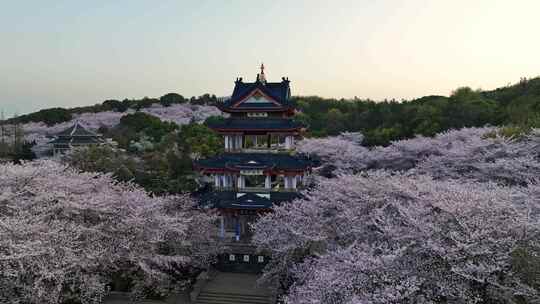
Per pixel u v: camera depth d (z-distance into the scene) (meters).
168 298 30.69
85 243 27.59
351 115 135.00
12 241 23.53
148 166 69.19
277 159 41.66
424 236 21.09
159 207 32.62
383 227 23.91
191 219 32.84
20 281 24.31
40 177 31.98
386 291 18.27
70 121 144.75
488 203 22.81
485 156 51.59
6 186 29.69
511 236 20.50
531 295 18.53
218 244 35.75
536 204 26.30
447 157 55.94
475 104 95.19
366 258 20.00
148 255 28.94
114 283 31.55
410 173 38.59
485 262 19.28
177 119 152.88
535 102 78.31
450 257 19.25
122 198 32.31
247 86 44.75
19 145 92.94
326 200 32.06
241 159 41.78
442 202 23.16
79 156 61.62
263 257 36.28
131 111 165.00
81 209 29.44
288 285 29.89
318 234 26.92
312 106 162.50
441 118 90.38
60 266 24.47
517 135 55.25
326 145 80.31
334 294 19.39
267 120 42.34
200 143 86.62
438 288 19.50
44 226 25.69
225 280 34.41
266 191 41.12
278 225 30.47
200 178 66.56
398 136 92.50
